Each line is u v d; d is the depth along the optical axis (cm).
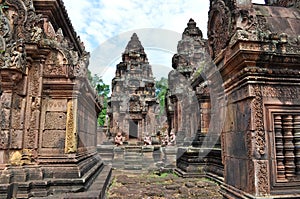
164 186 745
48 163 532
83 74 589
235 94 383
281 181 329
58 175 517
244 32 337
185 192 654
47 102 570
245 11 347
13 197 454
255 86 341
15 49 506
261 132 334
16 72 503
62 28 763
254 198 317
